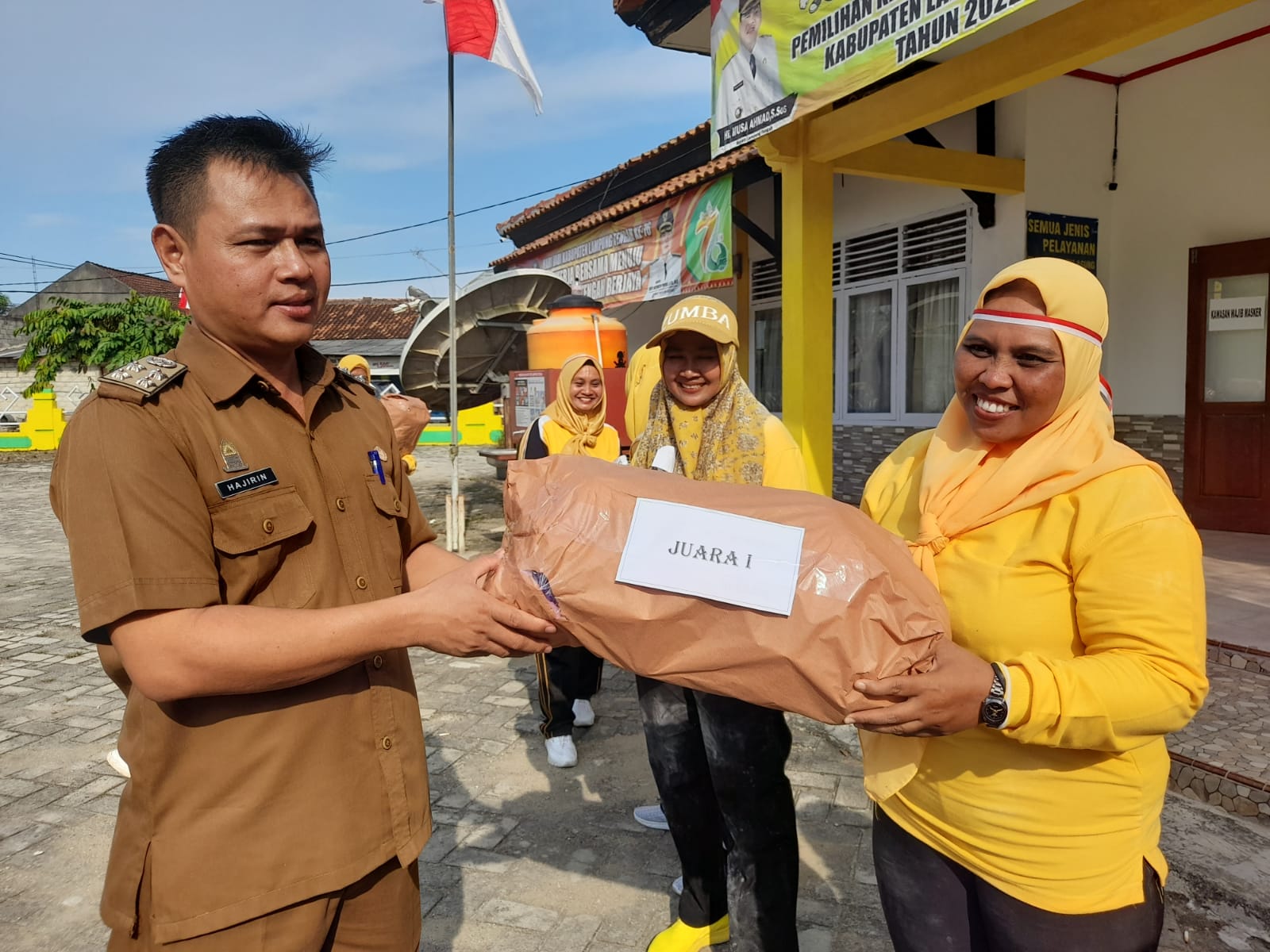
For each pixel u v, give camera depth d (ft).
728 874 6.37
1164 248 21.74
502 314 28.19
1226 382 20.92
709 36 23.11
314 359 4.73
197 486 3.94
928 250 24.88
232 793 3.95
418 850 4.56
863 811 9.84
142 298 62.95
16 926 8.11
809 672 3.92
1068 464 4.37
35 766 11.49
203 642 3.59
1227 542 19.77
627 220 30.89
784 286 19.33
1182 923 7.64
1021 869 4.36
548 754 11.51
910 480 5.41
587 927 7.94
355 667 4.36
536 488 4.49
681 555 4.09
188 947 3.89
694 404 7.16
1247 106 19.85
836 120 17.43
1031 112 21.20
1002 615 4.39
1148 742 4.13
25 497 42.32
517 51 23.16
